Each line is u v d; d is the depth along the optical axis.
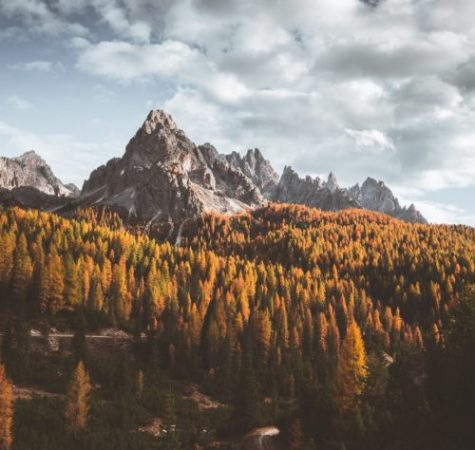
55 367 89.19
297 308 149.88
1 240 118.62
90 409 74.38
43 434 62.12
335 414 62.72
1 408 59.25
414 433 41.69
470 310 45.56
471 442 36.00
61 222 183.25
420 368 56.34
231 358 111.88
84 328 108.44
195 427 78.50
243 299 141.25
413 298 172.12
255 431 72.19
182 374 104.62
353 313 154.38
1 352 87.06
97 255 150.12
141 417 77.06
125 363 93.44
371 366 67.00
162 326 119.62
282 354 122.50
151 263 158.75
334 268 195.75
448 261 193.38
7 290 114.81
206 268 176.75
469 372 39.12
